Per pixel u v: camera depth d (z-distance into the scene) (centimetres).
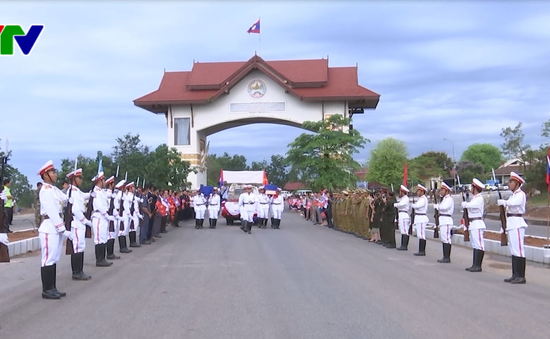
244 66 4769
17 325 757
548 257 1366
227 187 3806
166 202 2412
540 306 876
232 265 1332
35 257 1491
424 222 1598
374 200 2005
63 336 702
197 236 2231
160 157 3728
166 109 4956
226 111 4856
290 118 4809
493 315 810
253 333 712
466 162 8856
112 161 3697
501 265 1370
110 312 833
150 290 1009
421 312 827
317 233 2439
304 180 3712
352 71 4975
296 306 868
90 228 1205
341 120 3747
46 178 948
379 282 1091
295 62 4978
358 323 761
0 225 886
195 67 5072
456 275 1202
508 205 1105
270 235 2288
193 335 704
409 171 5556
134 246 1817
